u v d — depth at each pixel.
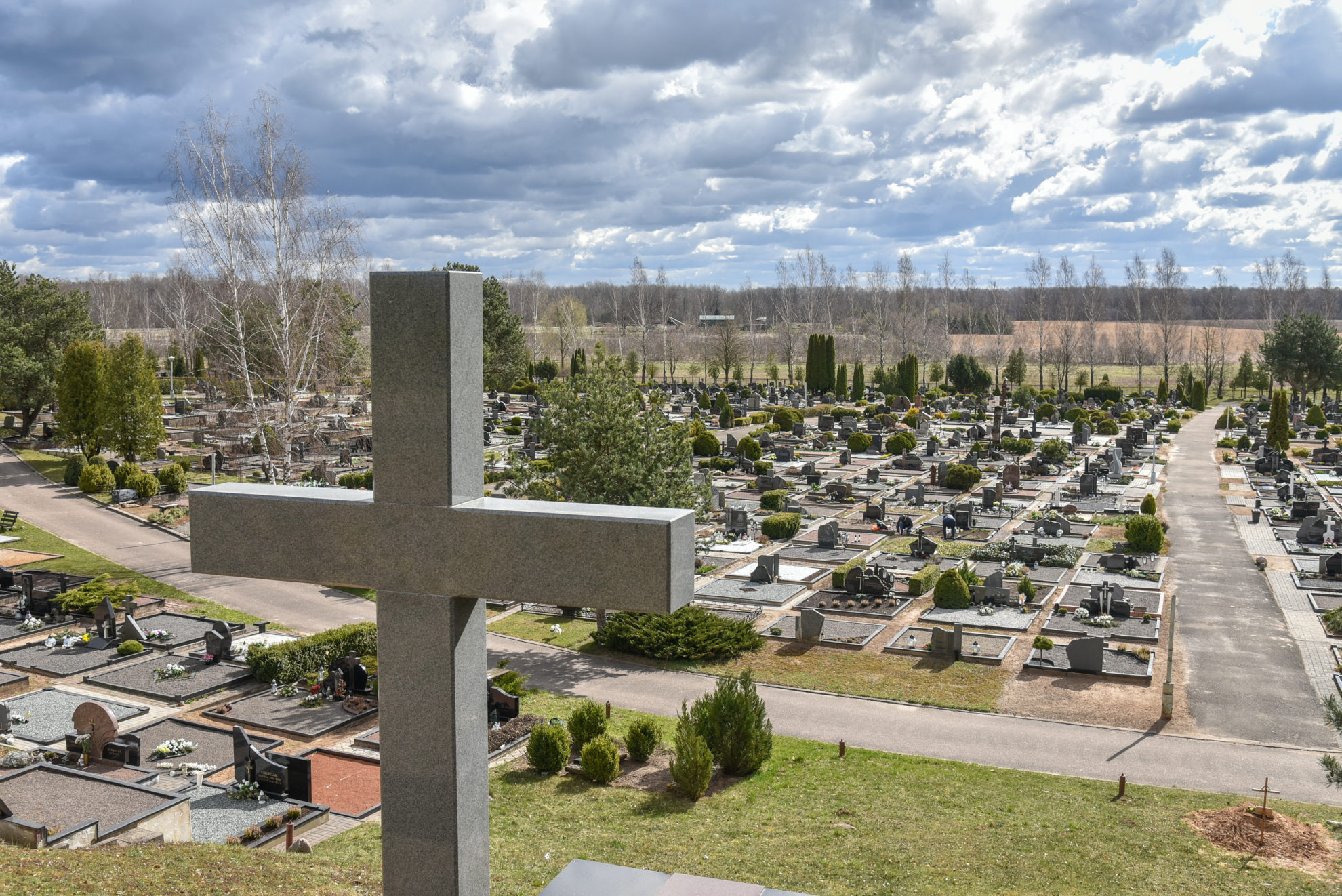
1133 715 25.05
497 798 19.19
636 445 29.83
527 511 7.68
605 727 21.64
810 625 31.03
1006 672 28.30
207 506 8.55
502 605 35.62
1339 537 44.16
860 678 27.92
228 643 28.50
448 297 7.61
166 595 36.03
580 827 17.73
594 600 7.53
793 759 21.91
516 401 100.69
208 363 85.81
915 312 149.38
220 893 13.10
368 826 18.22
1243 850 16.92
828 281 152.12
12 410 84.94
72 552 41.88
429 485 7.86
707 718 20.91
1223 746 23.08
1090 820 18.25
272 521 8.36
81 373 57.75
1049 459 66.69
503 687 24.84
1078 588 36.91
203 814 18.44
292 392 45.00
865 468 65.81
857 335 147.25
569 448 29.91
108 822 15.98
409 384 7.80
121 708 24.92
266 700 25.47
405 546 7.97
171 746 21.70
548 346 145.12
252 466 59.53
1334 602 35.00
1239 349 163.50
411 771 8.33
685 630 29.97
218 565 8.60
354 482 52.94
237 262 43.25
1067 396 103.81
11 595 35.12
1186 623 32.88
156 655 29.25
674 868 15.88
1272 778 21.27
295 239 44.00
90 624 32.19
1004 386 91.12
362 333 77.12
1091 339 132.12
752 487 57.44
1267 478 62.09
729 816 18.38
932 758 22.17
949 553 42.22
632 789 19.86
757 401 97.69
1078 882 15.51
